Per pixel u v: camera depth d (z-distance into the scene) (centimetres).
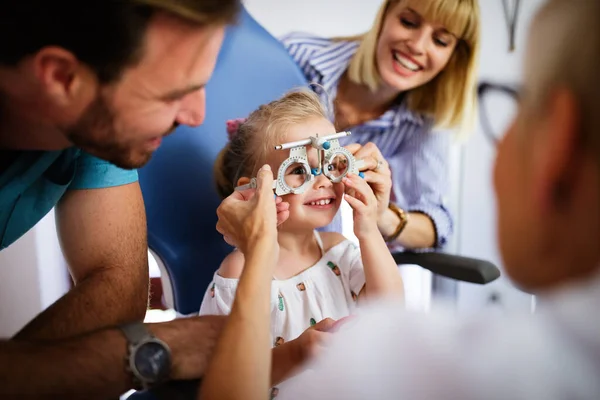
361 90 170
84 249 94
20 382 70
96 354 75
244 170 115
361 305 115
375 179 113
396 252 125
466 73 165
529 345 40
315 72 170
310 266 118
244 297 66
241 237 75
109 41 60
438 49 157
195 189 122
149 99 66
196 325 83
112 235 93
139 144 72
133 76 64
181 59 64
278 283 113
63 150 88
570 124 33
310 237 119
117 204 94
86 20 59
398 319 46
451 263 117
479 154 174
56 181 90
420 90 171
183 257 123
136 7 59
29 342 75
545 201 35
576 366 38
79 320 85
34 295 159
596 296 37
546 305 39
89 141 71
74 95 65
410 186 170
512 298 145
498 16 163
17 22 60
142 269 95
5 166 82
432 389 41
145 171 118
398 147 176
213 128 125
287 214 101
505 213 37
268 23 178
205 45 65
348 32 183
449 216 160
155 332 80
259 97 130
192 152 122
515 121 37
